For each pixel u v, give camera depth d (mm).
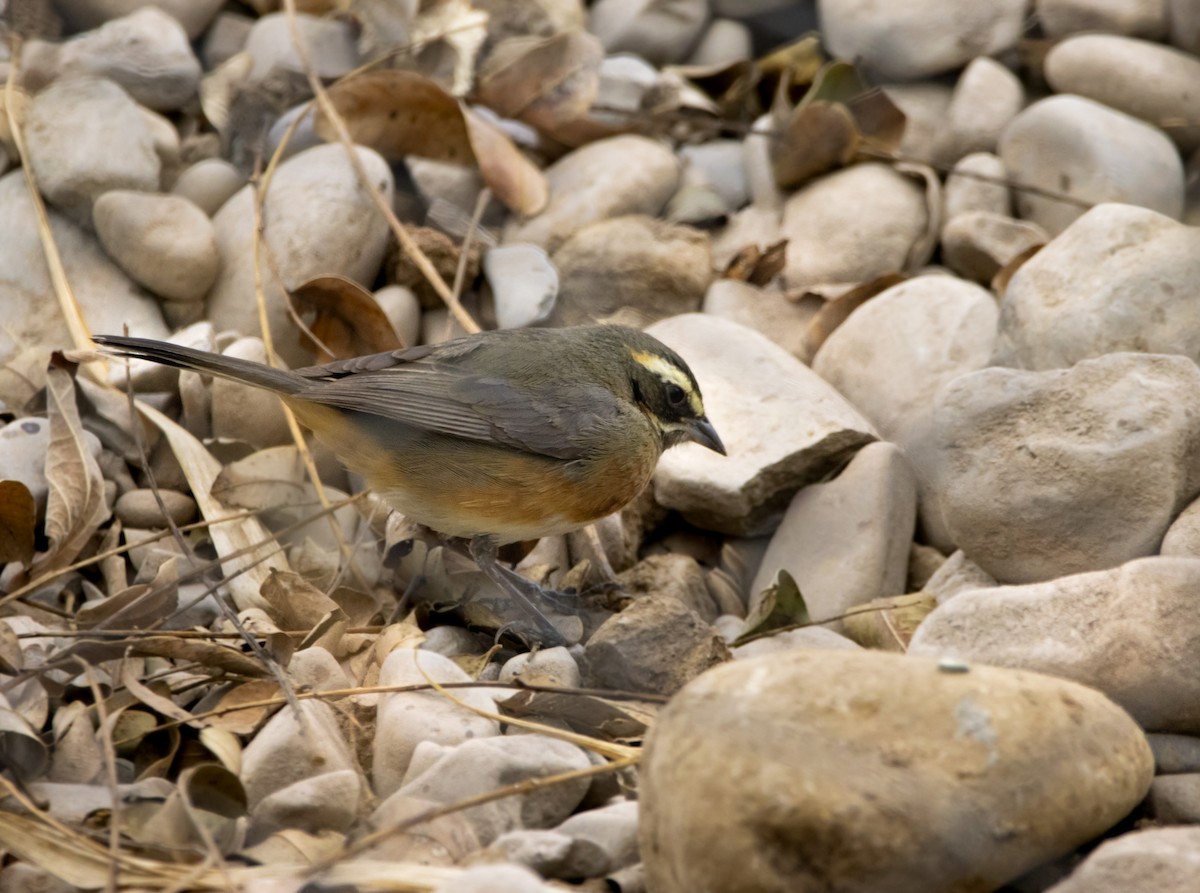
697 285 13125
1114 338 10289
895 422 11578
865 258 13523
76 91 12664
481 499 9820
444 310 12930
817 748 5953
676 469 10984
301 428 11172
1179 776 7422
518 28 15125
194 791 7156
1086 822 6352
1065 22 14969
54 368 10047
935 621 8414
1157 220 10766
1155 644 7711
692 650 8766
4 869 6812
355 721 8383
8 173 12625
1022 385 9648
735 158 14719
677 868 6016
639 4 15469
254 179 12688
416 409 9703
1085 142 13398
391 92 13383
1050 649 7891
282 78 14078
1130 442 9078
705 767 5945
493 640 9859
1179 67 14180
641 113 14680
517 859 6758
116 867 6434
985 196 13875
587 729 8422
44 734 8023
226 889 6574
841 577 10258
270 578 9523
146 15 13789
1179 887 5969
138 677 8430
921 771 5945
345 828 7215
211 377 11273
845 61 14086
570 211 13625
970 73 14625
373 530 10836
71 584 9859
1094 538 9180
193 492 10484
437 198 13602
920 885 5883
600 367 10305
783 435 10969
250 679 8484
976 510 9523
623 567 10977
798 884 5816
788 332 12984
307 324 12008
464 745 7465
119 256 11938
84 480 9859
